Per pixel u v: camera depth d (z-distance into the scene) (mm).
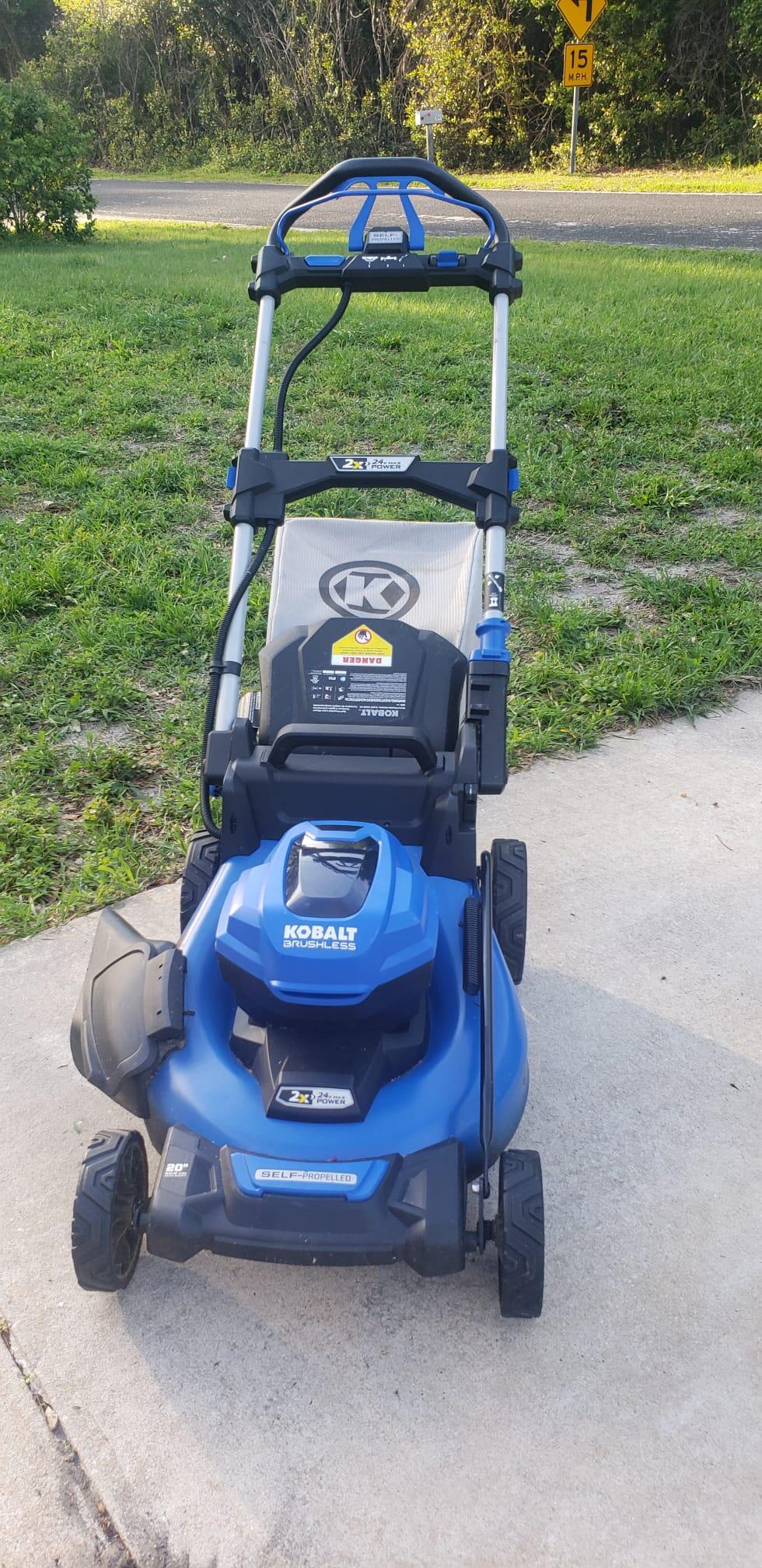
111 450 3840
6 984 1711
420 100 14789
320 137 16500
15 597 2799
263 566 3039
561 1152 1442
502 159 14562
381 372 4598
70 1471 1098
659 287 6105
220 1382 1175
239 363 4805
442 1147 1149
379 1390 1167
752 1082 1559
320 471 1576
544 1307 1253
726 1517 1060
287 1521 1055
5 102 8695
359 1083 1162
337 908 1147
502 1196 1157
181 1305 1256
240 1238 1110
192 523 3334
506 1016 1298
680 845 2051
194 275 6750
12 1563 1030
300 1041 1198
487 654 1432
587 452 3795
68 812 2125
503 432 1604
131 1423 1136
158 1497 1073
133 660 2623
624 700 2461
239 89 18703
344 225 9273
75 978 1722
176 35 18953
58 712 2420
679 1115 1501
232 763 1380
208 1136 1173
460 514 3293
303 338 5148
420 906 1191
